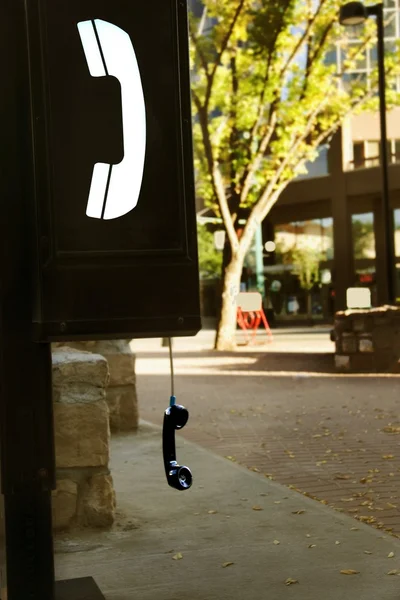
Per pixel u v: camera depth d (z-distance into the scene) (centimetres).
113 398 813
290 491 562
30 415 267
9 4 258
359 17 1720
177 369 1603
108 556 424
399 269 4400
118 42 246
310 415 927
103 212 243
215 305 4956
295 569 395
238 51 2064
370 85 2188
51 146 239
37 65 239
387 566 395
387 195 1730
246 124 2117
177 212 250
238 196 2181
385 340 1386
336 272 4556
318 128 2361
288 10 1970
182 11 255
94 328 241
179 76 253
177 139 251
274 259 4822
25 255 264
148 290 246
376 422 862
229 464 656
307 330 3494
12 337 265
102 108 244
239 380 1345
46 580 282
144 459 685
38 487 269
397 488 572
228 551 427
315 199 4588
